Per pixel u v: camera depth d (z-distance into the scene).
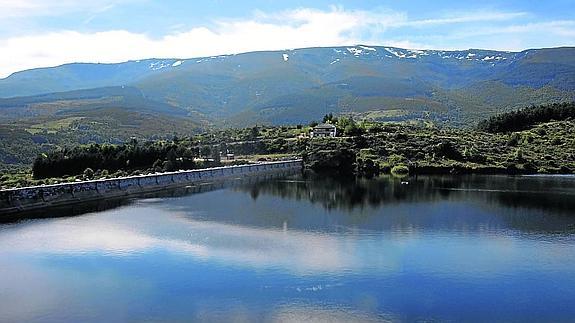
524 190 106.75
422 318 38.34
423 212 80.25
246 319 37.84
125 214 76.69
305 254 53.84
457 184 117.56
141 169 123.94
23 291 43.09
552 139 176.50
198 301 41.00
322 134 186.25
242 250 55.19
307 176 137.50
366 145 165.50
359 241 60.00
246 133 198.38
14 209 75.12
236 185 117.00
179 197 96.50
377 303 40.91
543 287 45.03
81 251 54.69
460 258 53.34
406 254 54.50
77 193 87.19
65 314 38.69
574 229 67.88
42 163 111.19
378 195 100.06
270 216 76.19
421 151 158.12
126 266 49.53
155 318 38.03
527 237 63.12
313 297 41.88
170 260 51.41
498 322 37.97
